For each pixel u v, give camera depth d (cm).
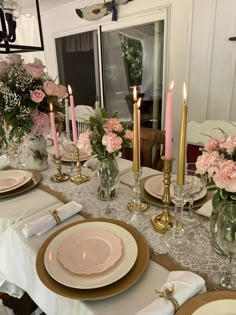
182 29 242
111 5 280
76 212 104
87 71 357
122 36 297
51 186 133
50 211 103
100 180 113
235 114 232
